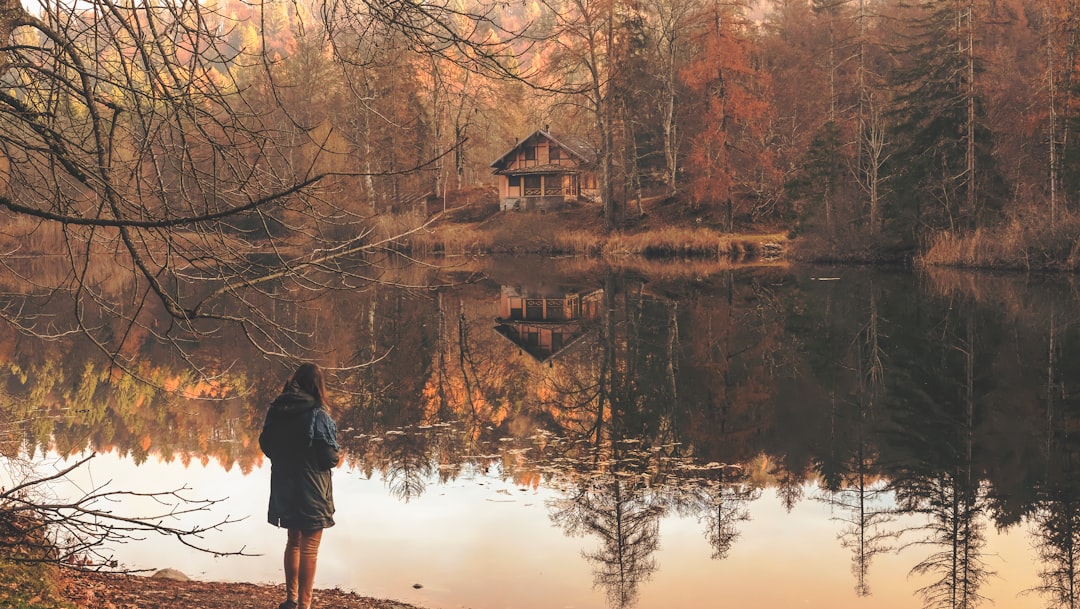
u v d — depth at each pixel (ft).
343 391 58.95
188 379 60.85
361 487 36.42
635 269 154.71
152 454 41.70
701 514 33.47
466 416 51.67
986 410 52.65
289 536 21.20
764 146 198.18
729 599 24.91
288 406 20.79
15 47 16.48
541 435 46.80
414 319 96.07
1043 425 49.03
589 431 47.80
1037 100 157.69
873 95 181.88
